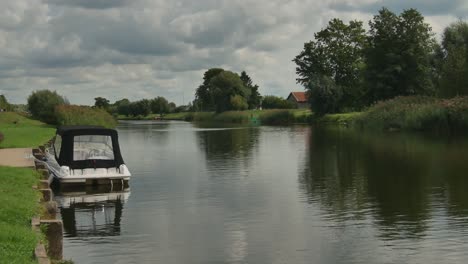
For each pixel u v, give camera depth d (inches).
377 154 1277.1
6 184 663.1
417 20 2984.7
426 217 597.0
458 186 789.9
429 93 2965.1
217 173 1011.9
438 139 1689.2
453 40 2844.5
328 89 3531.0
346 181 872.9
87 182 854.5
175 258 461.1
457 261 440.1
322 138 1931.6
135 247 495.5
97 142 901.2
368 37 3112.7
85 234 546.3
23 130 2110.0
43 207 569.0
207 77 6378.0
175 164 1187.9
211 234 540.7
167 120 6486.2
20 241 401.4
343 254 465.4
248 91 5428.2
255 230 554.9
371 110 2568.9
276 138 2025.1
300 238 520.1
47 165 935.0
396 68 2918.3
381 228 553.0
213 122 4793.3
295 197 740.0
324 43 3843.5
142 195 778.8
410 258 450.3
